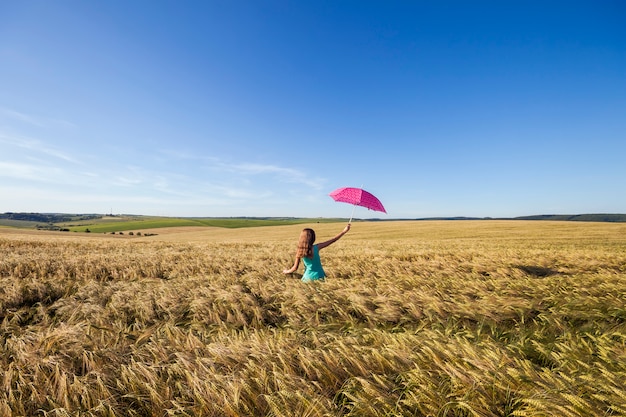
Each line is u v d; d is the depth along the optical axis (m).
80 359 3.66
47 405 2.86
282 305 6.32
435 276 8.55
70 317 6.11
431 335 3.87
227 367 3.31
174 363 3.50
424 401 2.54
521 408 2.40
